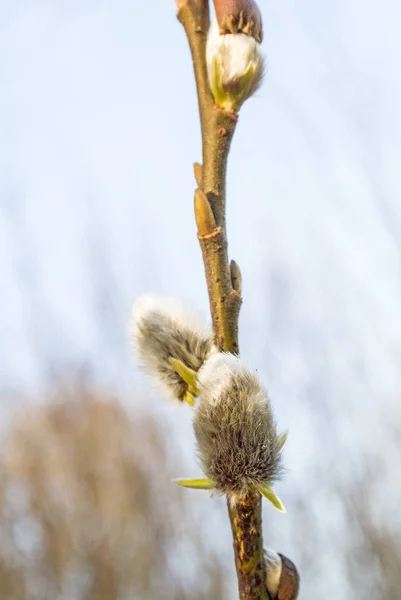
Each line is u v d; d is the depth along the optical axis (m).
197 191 0.29
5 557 1.29
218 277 0.29
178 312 0.30
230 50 0.29
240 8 0.29
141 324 0.30
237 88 0.29
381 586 0.94
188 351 0.29
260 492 0.28
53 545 1.28
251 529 0.28
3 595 1.27
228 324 0.29
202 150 0.29
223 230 0.29
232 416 0.28
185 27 0.29
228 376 0.28
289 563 0.29
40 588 1.27
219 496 0.28
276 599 0.29
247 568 0.28
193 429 0.28
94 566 1.24
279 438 0.28
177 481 0.28
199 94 0.29
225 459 0.28
